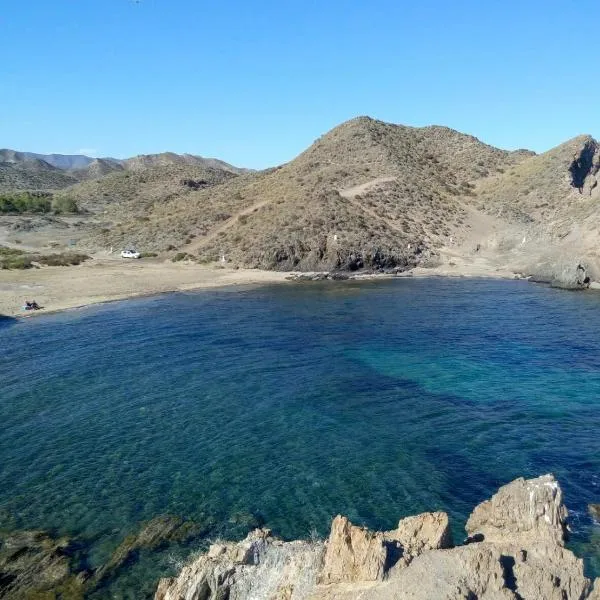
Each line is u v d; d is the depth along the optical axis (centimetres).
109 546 2097
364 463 2716
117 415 3266
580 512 2288
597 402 3472
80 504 2362
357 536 1622
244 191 13712
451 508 2336
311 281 8712
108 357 4391
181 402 3475
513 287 8106
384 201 11981
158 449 2855
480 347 4725
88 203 19175
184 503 2377
